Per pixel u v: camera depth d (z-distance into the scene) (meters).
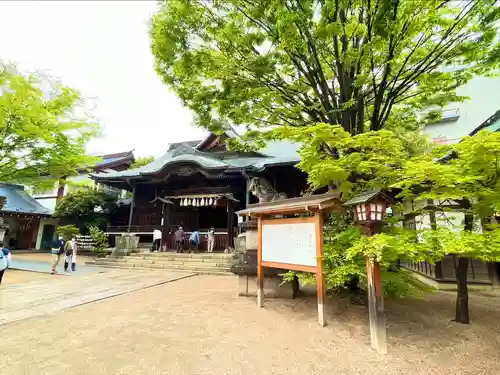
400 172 4.59
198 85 6.88
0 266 8.03
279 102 6.47
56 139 9.63
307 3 5.23
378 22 4.88
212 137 21.08
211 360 3.73
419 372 3.38
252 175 16.92
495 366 3.51
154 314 5.77
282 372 3.42
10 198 23.19
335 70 7.04
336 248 5.29
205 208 20.78
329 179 5.20
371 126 6.51
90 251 19.98
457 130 17.06
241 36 6.00
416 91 7.11
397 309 5.95
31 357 3.80
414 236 4.55
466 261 5.16
